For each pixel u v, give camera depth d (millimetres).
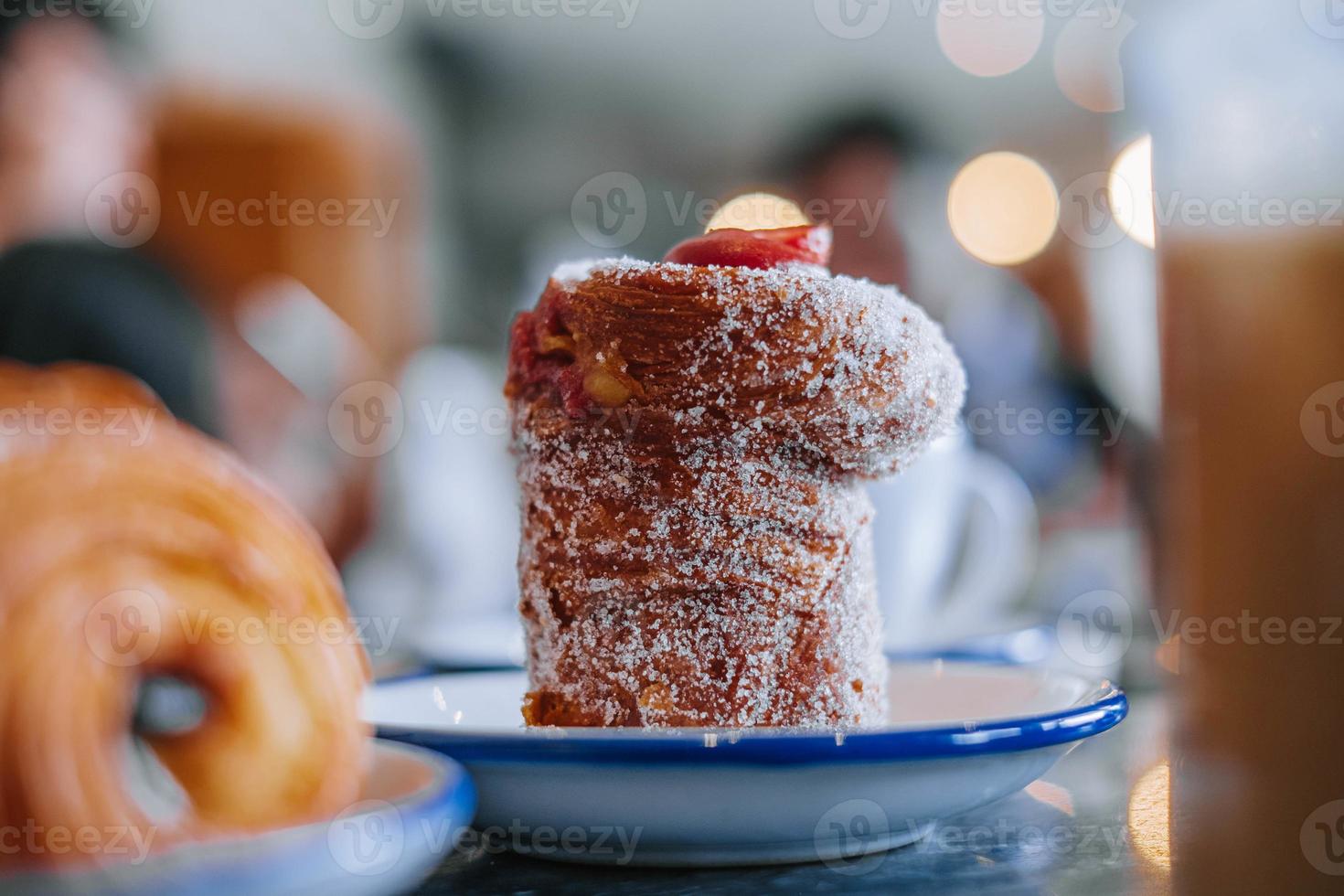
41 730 345
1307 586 410
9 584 349
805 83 2156
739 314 443
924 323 460
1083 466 1067
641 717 450
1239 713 415
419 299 2164
